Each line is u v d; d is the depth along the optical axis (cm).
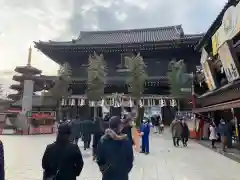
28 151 1373
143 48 3850
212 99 2097
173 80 3058
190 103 3000
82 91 4025
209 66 1875
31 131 2694
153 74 4003
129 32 5247
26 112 2750
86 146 1423
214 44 1656
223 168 974
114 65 4153
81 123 1391
